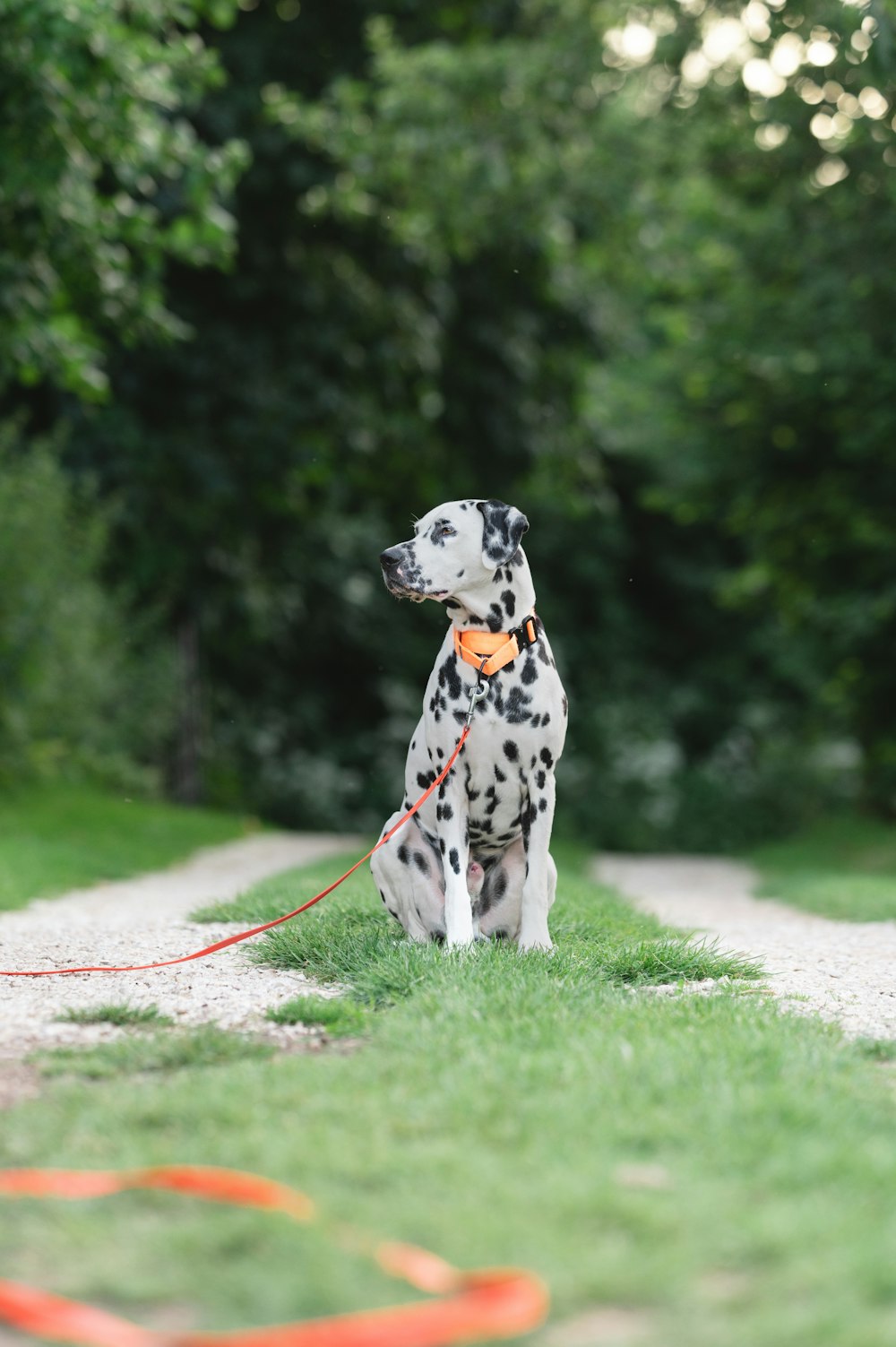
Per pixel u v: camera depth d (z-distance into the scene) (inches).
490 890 255.0
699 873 713.6
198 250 560.7
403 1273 107.0
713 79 639.1
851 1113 146.6
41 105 466.3
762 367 764.0
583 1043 169.3
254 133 757.3
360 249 808.9
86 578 717.3
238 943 277.1
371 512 953.5
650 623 1371.8
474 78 713.6
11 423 673.0
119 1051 173.2
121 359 757.3
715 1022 189.2
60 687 686.5
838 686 891.4
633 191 769.6
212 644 945.5
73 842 546.9
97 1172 130.2
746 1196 123.6
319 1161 129.3
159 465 780.6
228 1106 146.8
